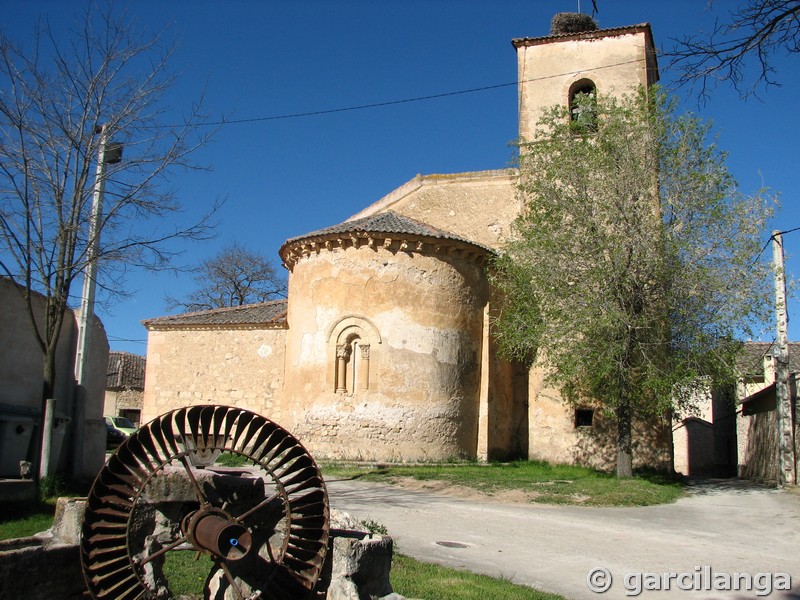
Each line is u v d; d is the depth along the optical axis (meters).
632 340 18.03
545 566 9.32
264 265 49.41
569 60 26.06
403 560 9.02
